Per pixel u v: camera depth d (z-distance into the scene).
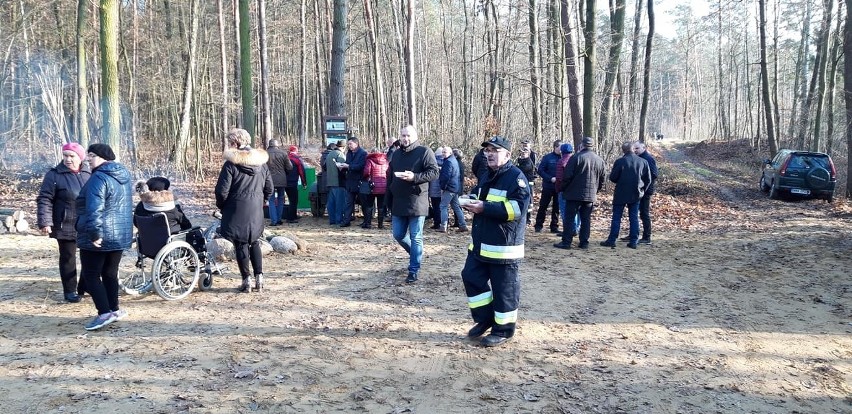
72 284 6.14
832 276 7.79
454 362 4.75
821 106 23.56
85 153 6.07
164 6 22.56
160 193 6.24
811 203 15.90
